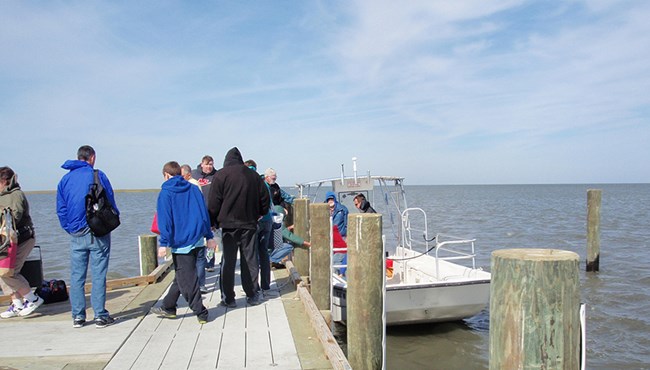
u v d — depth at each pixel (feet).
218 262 35.24
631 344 29.43
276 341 17.46
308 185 39.01
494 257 8.31
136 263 60.80
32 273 22.48
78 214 18.44
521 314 7.85
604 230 89.25
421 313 27.68
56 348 16.61
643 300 38.52
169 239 18.78
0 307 22.18
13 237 19.58
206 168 29.78
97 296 18.95
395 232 37.06
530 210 152.25
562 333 7.84
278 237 30.22
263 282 25.53
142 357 15.87
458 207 171.94
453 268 32.58
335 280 29.25
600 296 39.78
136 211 199.82
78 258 18.85
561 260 7.80
